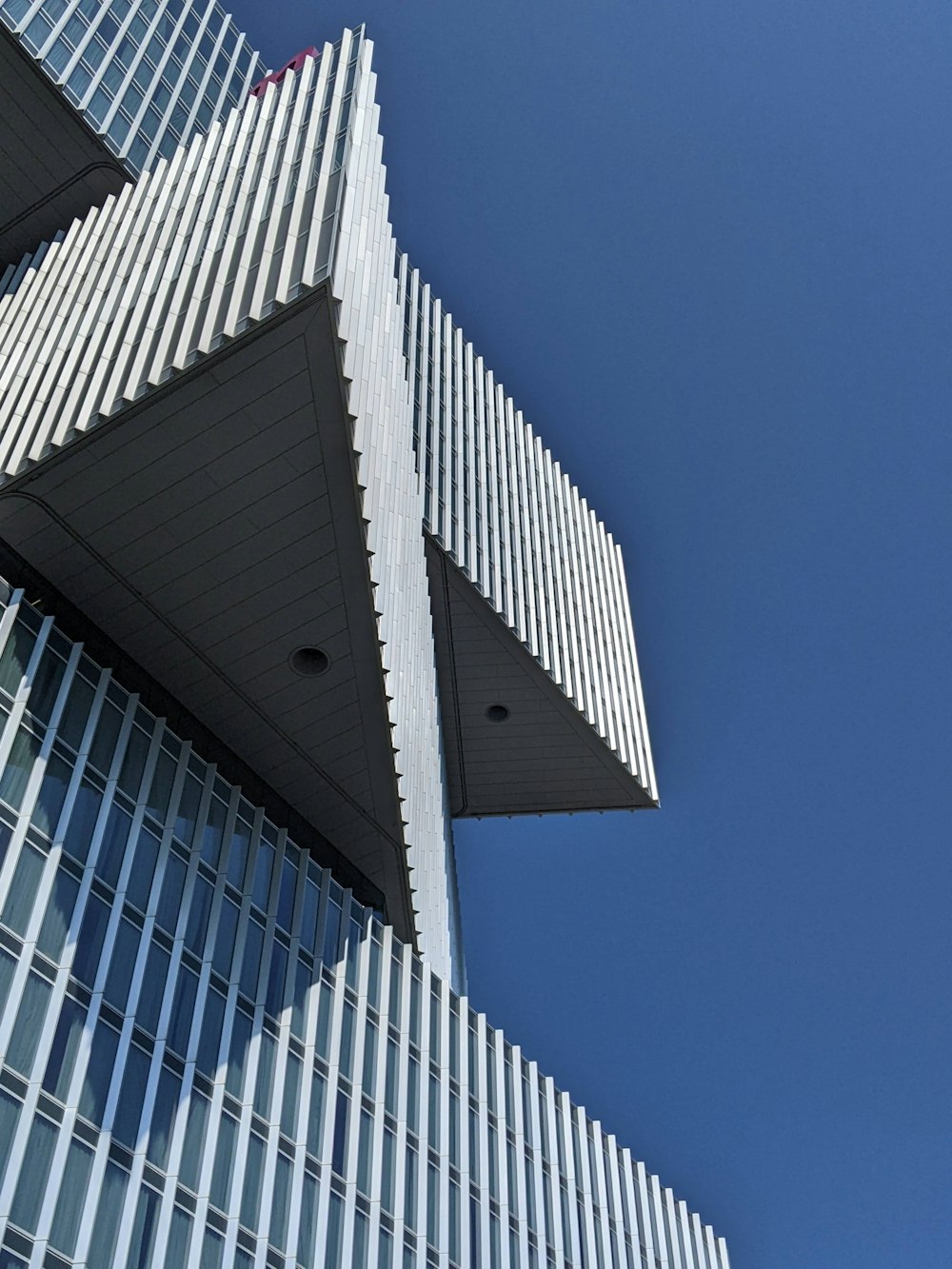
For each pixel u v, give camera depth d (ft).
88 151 194.59
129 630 144.97
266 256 131.95
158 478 129.80
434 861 192.95
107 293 152.87
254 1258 124.77
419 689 183.73
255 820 157.79
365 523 132.98
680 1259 209.36
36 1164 107.65
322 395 123.95
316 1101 144.36
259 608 141.38
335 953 161.17
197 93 229.04
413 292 260.83
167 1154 121.29
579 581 277.85
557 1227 183.93
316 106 160.15
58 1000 117.29
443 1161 164.14
